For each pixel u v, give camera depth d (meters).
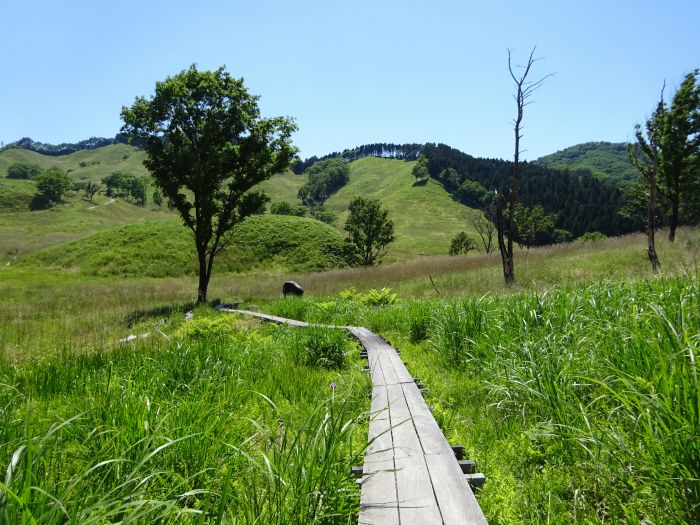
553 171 171.38
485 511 3.21
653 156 17.64
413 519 2.88
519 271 20.94
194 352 6.99
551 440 4.00
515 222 69.88
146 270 44.66
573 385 4.53
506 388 5.13
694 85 25.52
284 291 24.97
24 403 4.98
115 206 146.12
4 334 14.08
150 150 23.83
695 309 4.91
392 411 5.08
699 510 2.59
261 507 2.73
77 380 6.39
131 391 4.67
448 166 197.62
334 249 53.09
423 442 4.15
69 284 36.88
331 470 3.13
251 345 9.21
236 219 25.98
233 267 47.56
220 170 24.30
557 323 6.48
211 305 22.55
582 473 3.36
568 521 2.96
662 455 2.87
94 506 2.15
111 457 3.24
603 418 3.95
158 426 3.25
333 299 19.44
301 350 8.48
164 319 18.00
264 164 25.45
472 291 18.41
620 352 4.64
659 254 19.94
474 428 4.75
